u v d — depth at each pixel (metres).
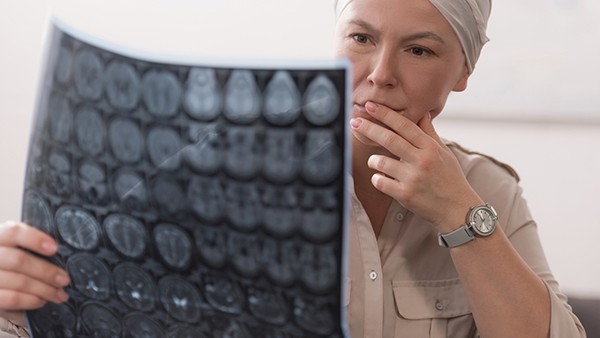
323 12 2.68
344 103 0.80
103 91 0.89
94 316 0.99
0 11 2.77
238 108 0.84
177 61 0.85
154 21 2.72
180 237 0.89
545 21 2.65
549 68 2.66
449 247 1.16
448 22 1.15
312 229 0.83
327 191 0.82
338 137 0.81
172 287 0.92
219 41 2.72
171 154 0.87
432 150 1.13
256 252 0.86
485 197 1.37
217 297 0.91
